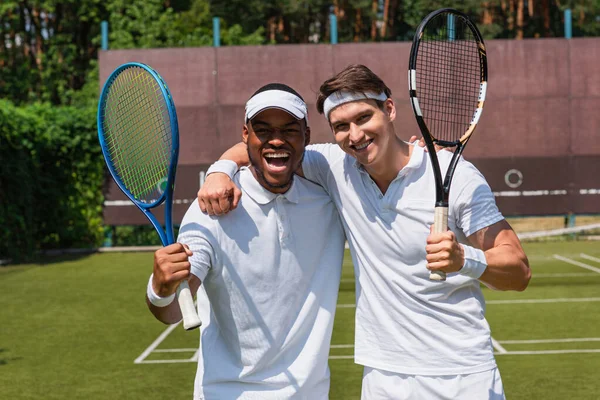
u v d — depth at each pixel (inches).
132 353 290.4
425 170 116.1
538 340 302.7
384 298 118.6
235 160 118.6
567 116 628.7
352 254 123.5
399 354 117.8
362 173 118.0
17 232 566.3
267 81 626.8
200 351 118.3
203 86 628.7
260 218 112.7
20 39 1141.7
